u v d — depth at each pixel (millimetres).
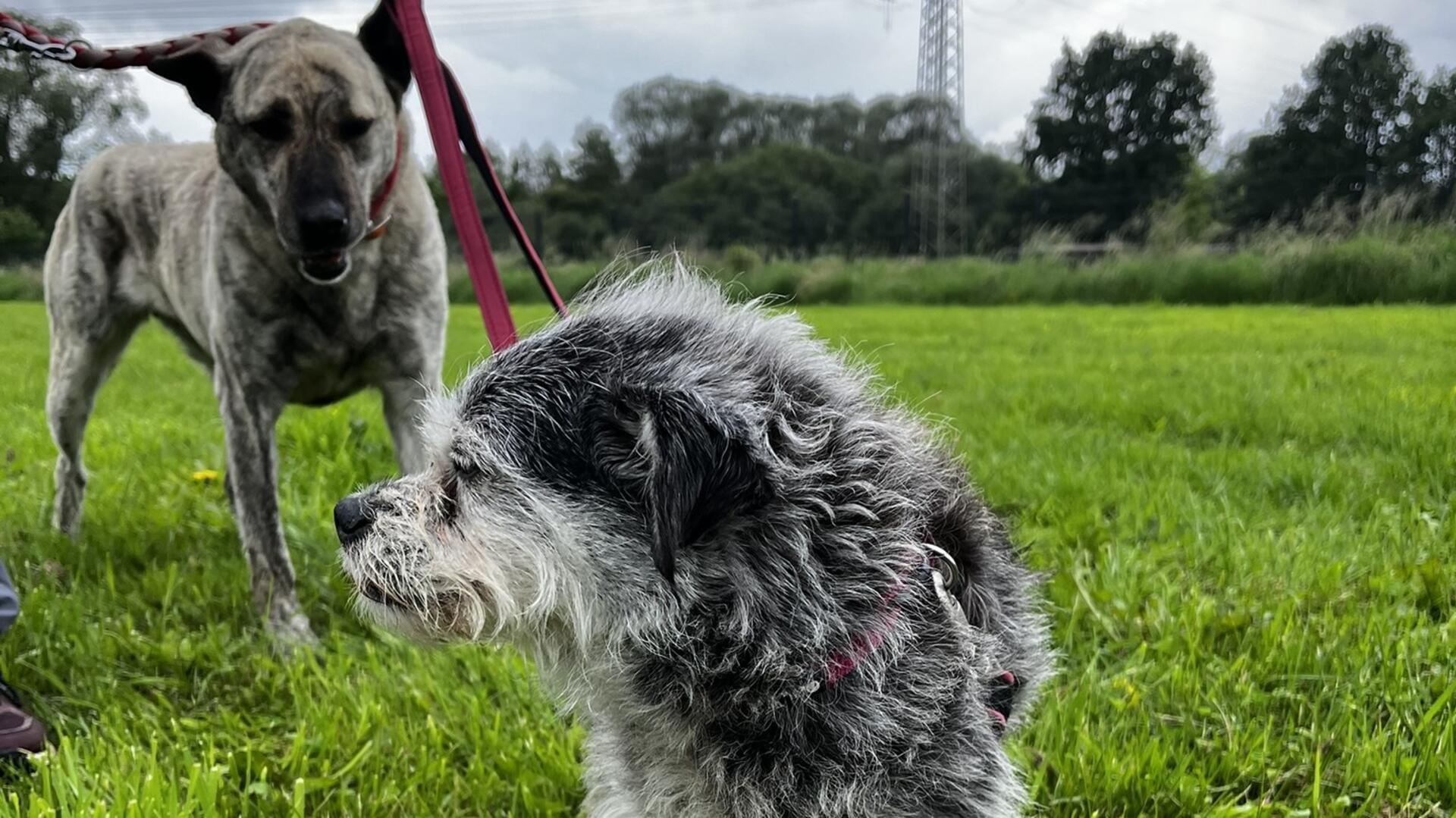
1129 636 1033
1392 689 896
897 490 693
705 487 617
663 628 670
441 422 739
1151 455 1621
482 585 685
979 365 2869
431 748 899
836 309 6164
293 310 1148
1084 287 6430
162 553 1335
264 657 1043
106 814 730
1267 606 1054
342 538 735
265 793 820
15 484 1634
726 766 679
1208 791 818
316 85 1085
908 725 660
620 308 746
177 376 3016
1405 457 1525
